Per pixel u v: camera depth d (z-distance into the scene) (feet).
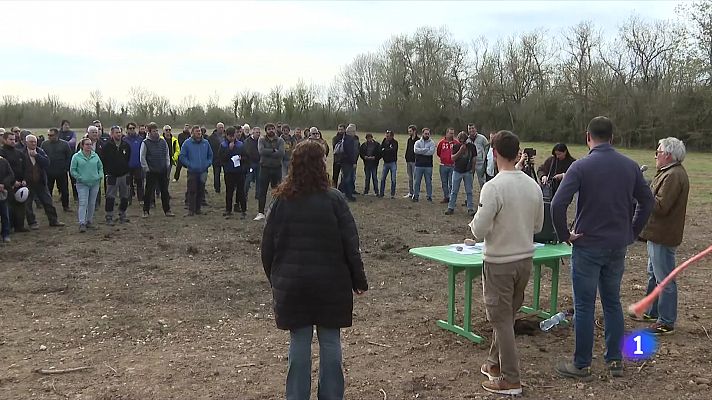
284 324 11.97
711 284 24.27
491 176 42.32
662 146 17.48
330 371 12.29
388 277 25.66
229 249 30.94
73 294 22.71
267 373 15.33
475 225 13.41
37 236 33.65
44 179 36.11
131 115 161.48
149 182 39.73
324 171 12.19
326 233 11.91
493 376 14.65
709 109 131.03
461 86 177.27
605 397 13.80
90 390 14.25
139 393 14.10
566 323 19.01
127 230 35.60
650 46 144.77
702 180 73.56
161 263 27.73
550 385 14.47
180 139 57.41
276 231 12.11
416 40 179.52
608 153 14.21
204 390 14.28
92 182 35.04
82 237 33.42
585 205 14.19
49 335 18.22
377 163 52.03
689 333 18.10
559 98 154.92
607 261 14.34
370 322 19.57
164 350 17.06
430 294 22.98
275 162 38.86
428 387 14.47
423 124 175.94
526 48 167.02
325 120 182.29
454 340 17.80
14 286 23.68
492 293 13.73
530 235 13.80
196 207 41.73
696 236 36.78
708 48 132.16
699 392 14.07
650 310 19.40
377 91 184.96
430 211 44.47
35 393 14.07
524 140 159.53
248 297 22.59
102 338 18.04
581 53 152.35
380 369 15.61
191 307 21.22
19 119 147.74
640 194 14.48
